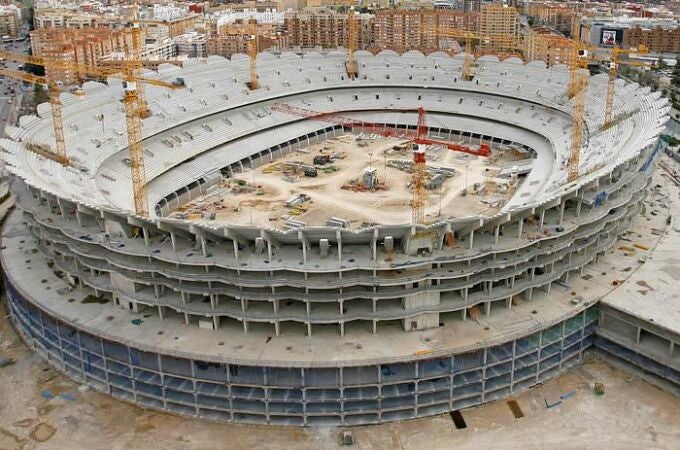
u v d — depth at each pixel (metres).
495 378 103.75
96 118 182.00
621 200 128.62
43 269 127.19
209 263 104.81
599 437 94.12
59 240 119.62
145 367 102.06
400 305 106.44
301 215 161.88
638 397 102.38
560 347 108.19
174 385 101.62
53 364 113.12
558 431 95.56
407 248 107.31
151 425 98.88
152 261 109.38
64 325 109.38
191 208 170.25
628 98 190.50
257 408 99.69
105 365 105.44
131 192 165.25
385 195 175.12
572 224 118.50
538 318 107.19
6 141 146.62
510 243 110.81
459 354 98.94
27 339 120.81
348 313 104.12
